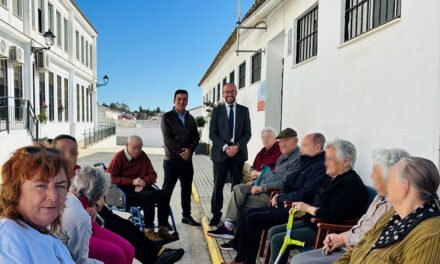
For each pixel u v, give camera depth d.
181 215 5.54
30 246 1.38
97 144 22.81
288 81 6.20
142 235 3.48
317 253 2.73
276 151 4.76
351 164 3.09
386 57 3.29
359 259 2.11
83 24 22.08
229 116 4.84
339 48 4.23
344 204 2.96
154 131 28.95
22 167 1.46
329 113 4.48
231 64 11.87
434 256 1.64
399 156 2.35
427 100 2.73
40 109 14.59
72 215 2.26
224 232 4.19
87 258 2.37
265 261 3.47
